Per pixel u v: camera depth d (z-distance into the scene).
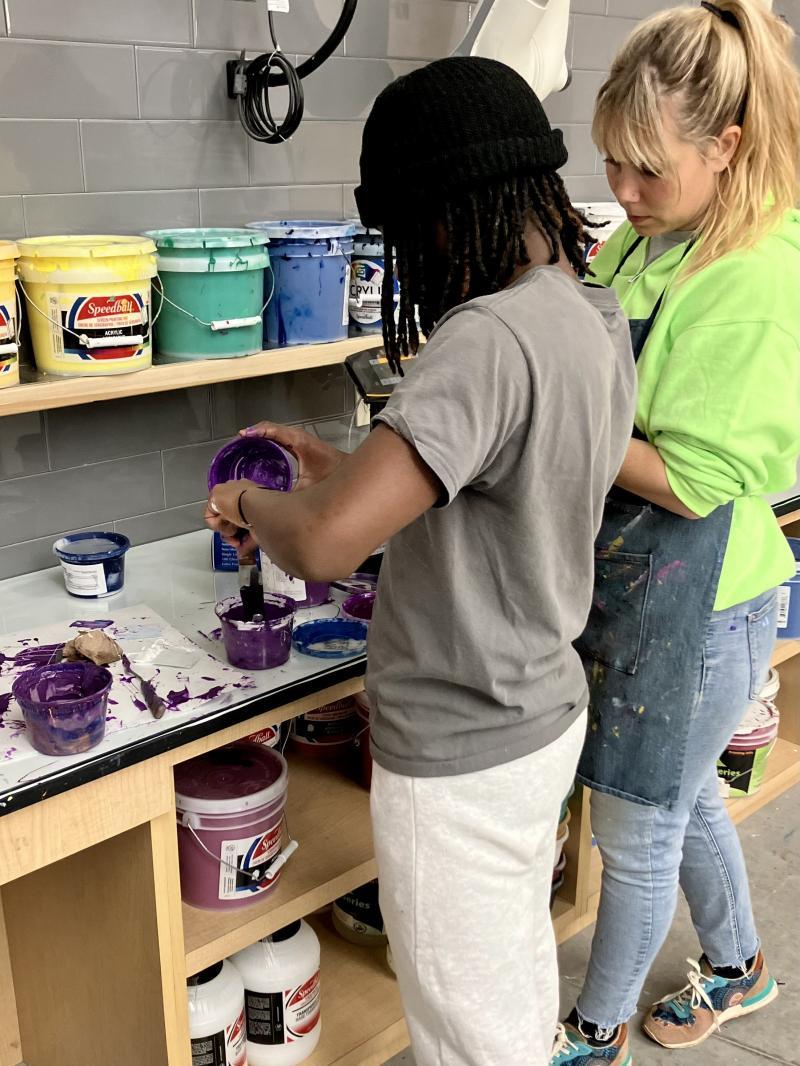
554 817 1.32
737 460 1.40
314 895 1.69
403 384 1.02
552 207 1.11
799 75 1.40
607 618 1.60
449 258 1.08
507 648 1.16
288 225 1.91
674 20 1.37
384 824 1.27
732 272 1.40
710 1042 2.01
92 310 1.54
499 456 1.06
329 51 1.84
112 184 1.78
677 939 2.28
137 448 1.98
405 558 1.19
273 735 1.87
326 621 1.64
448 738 1.22
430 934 1.28
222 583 1.85
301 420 2.22
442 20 2.18
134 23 1.73
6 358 1.49
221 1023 1.67
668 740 1.59
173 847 1.44
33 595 1.78
